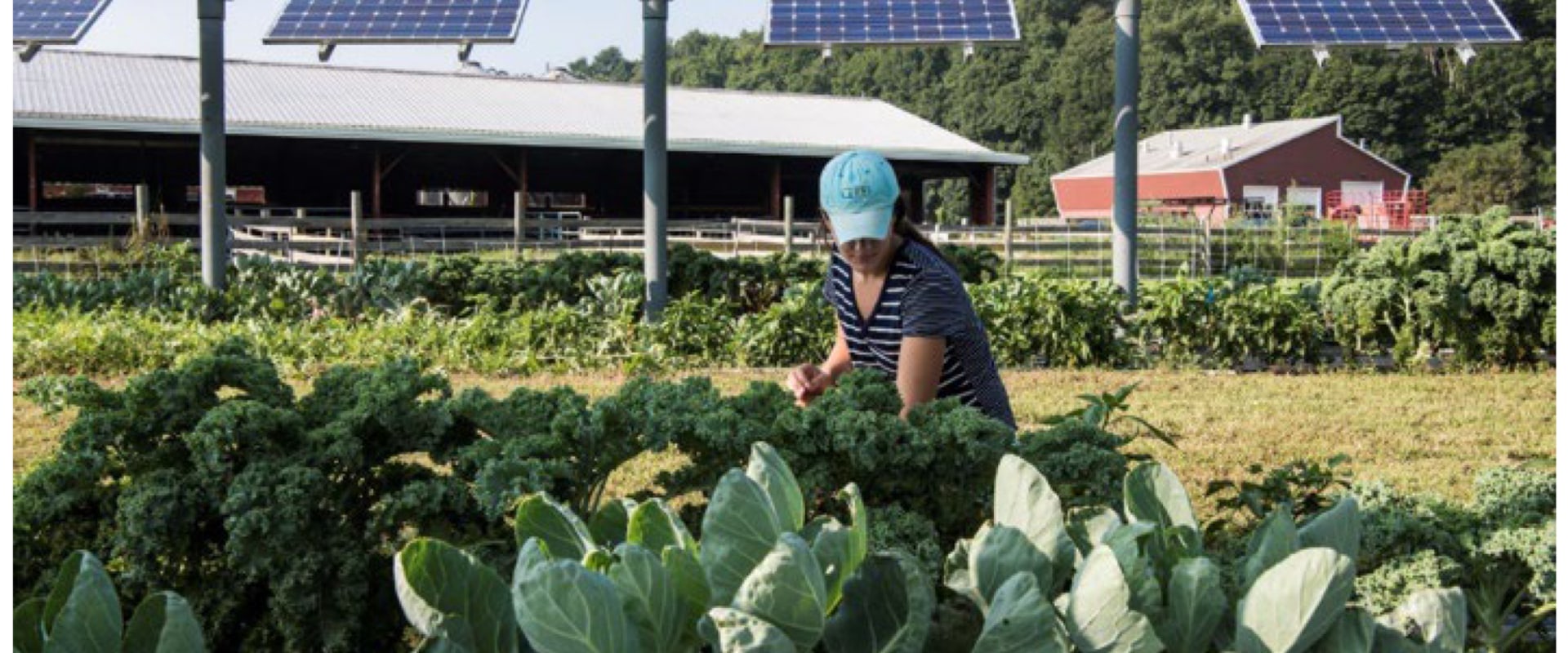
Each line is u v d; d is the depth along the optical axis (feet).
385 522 8.77
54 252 67.15
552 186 121.49
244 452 8.98
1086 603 5.91
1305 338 36.83
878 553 6.36
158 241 55.31
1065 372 35.29
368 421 9.34
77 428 9.20
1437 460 24.59
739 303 44.86
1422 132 234.99
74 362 34.09
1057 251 92.32
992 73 268.21
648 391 10.08
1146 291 39.45
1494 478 10.59
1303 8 38.55
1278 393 32.17
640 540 6.46
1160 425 27.53
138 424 9.36
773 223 81.41
